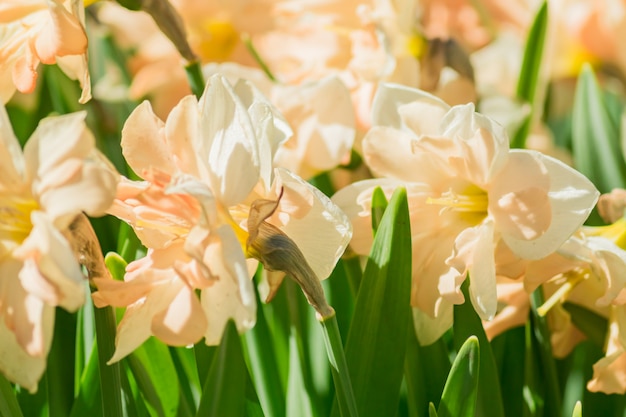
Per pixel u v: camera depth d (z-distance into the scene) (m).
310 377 0.82
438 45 0.94
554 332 0.86
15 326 0.69
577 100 1.00
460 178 0.81
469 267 0.78
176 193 0.72
